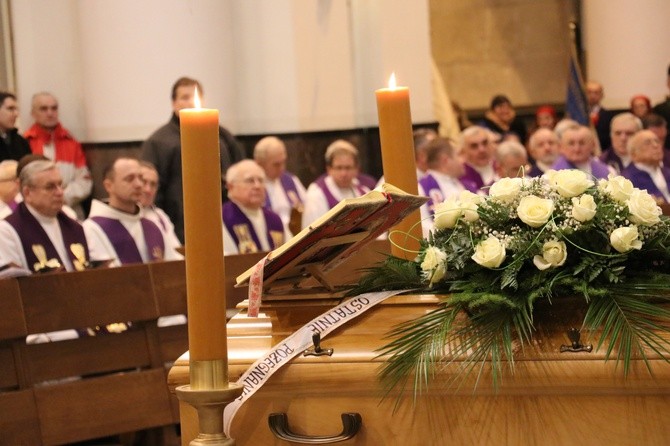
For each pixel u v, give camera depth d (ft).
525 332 6.41
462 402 6.64
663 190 28.17
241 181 23.16
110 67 31.53
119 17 31.53
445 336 6.63
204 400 6.38
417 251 7.76
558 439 6.48
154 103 31.83
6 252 18.13
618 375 6.32
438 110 44.75
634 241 6.74
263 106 35.65
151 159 26.68
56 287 12.28
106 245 20.72
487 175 28.76
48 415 12.09
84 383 12.48
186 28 32.50
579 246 6.80
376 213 7.16
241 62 35.37
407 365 6.64
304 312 7.40
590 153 28.09
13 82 31.65
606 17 44.21
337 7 36.68
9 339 11.89
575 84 40.45
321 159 36.58
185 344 13.44
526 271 6.82
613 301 6.53
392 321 7.06
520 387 6.48
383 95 8.12
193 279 6.46
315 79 36.37
